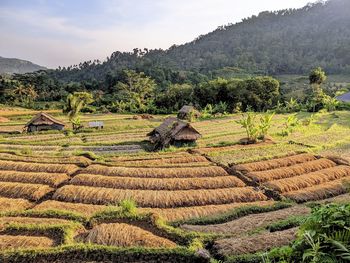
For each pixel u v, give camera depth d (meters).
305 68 185.38
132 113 102.75
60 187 24.02
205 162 30.72
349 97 98.50
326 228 8.86
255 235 14.55
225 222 18.58
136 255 12.90
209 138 49.88
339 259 8.13
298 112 86.75
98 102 122.00
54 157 32.97
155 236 14.83
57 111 96.62
